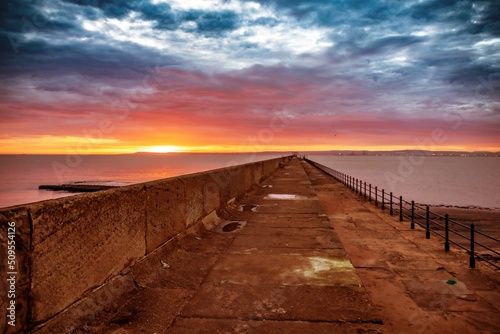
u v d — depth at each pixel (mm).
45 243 2611
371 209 12766
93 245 3256
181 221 5781
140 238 4262
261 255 5191
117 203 3721
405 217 10930
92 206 3256
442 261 6172
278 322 3111
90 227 3217
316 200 11328
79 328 2871
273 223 7656
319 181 25609
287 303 3504
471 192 60781
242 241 6035
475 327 3633
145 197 4434
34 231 2496
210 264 4902
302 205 10273
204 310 3359
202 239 6277
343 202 14773
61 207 2812
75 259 2979
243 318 3191
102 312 3203
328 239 6156
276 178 21500
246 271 4477
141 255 4277
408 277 5289
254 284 4027
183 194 5906
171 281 4191
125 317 3209
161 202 4953
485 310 4059
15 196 68000
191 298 3664
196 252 5465
